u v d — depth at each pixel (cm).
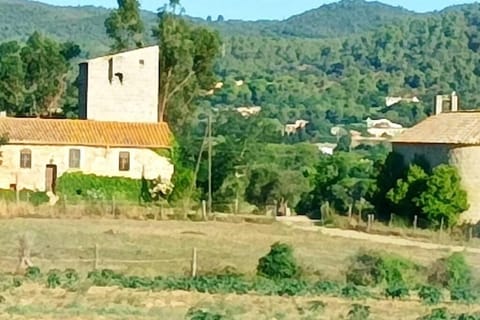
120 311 6938
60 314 6725
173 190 17400
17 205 15075
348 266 9750
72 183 17062
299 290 8394
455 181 15812
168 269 9794
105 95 19288
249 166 18962
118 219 15025
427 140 16488
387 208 16662
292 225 15800
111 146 17238
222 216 16088
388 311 7612
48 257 10244
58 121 17625
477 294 8744
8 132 17075
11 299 7381
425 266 9919
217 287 8375
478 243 14288
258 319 6844
